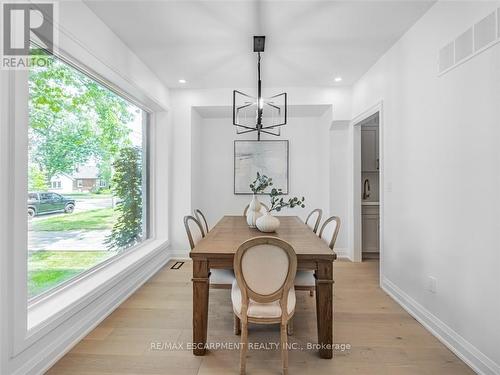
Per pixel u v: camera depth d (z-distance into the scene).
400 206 2.69
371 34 2.57
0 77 1.41
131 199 3.46
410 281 2.51
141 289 3.03
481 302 1.71
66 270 2.26
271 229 2.49
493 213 1.63
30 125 1.88
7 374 1.46
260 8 2.16
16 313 1.50
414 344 2.01
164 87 3.87
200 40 2.66
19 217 1.52
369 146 4.43
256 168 4.82
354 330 2.20
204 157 4.84
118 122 3.13
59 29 1.84
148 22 2.35
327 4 2.12
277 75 3.59
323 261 1.84
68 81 2.27
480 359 1.71
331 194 4.30
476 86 1.74
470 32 1.78
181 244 4.18
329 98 4.02
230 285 2.22
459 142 1.89
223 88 4.08
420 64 2.33
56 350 1.82
